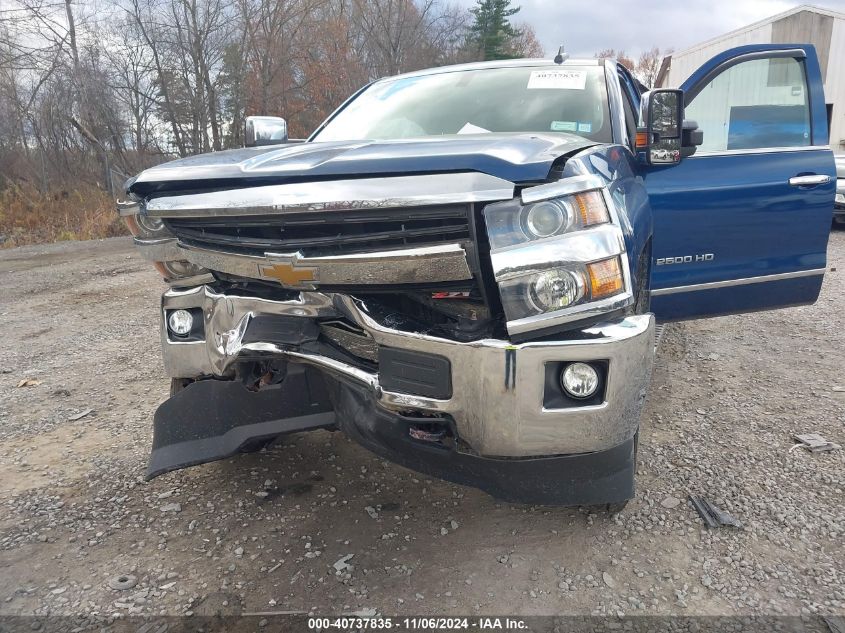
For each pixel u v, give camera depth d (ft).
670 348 16.76
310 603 7.63
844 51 69.36
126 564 8.39
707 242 11.67
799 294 12.61
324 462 10.88
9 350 18.30
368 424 8.05
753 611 7.36
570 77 11.94
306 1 84.28
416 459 7.93
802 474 10.26
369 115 12.57
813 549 8.43
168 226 8.46
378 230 7.02
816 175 12.18
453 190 6.61
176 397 9.37
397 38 95.20
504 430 7.04
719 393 13.67
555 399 7.05
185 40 77.41
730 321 19.24
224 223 7.69
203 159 8.71
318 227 7.20
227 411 9.08
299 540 8.82
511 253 6.67
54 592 7.88
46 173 72.84
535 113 11.37
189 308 9.39
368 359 8.00
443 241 6.86
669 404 13.14
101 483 10.44
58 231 54.08
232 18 79.15
